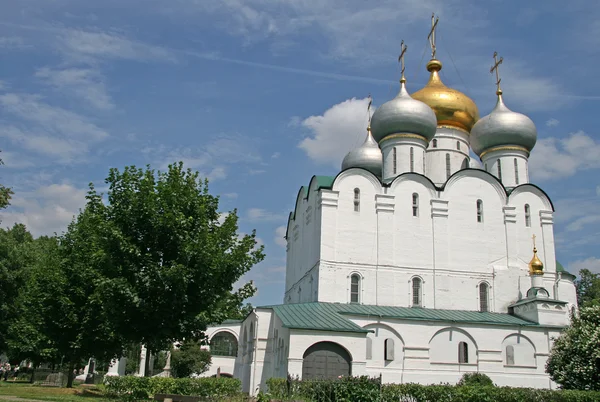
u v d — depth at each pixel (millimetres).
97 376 56281
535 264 46469
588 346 30078
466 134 57125
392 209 46969
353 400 21359
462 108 56469
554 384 42156
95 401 25266
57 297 33938
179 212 25375
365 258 45531
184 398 23203
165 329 25031
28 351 50219
